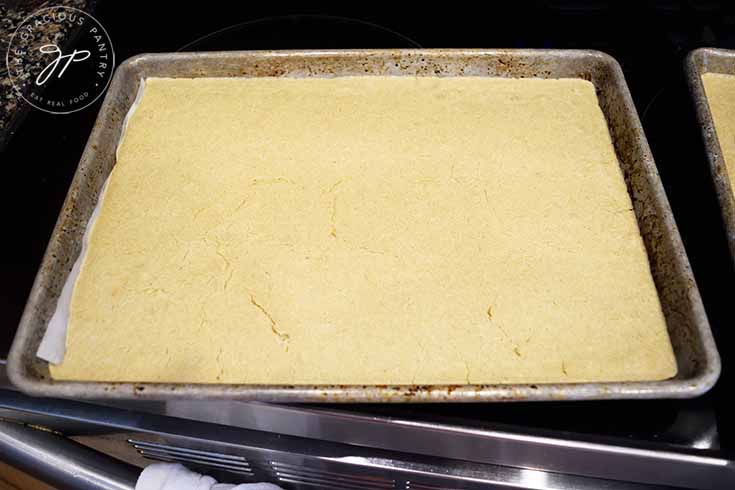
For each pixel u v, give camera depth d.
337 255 0.51
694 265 0.52
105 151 0.55
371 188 0.55
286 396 0.43
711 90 0.60
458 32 0.69
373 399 0.43
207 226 0.53
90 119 0.61
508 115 0.58
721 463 0.43
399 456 0.49
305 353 0.47
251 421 0.49
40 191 0.57
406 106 0.59
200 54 0.59
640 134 0.54
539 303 0.49
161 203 0.54
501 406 0.47
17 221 0.55
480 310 0.49
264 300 0.49
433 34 0.69
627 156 0.55
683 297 0.47
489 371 0.47
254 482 0.58
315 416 0.46
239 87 0.60
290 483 0.57
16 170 0.58
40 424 0.53
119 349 0.48
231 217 0.53
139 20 0.70
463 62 0.60
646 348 0.47
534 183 0.55
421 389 0.43
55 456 0.54
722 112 0.59
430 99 0.60
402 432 0.46
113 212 0.53
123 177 0.55
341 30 0.69
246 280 0.50
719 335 0.49
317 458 0.50
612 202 0.54
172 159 0.56
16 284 0.52
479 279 0.50
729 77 0.61
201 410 0.49
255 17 0.71
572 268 0.51
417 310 0.49
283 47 0.68
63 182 0.57
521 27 0.69
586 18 0.68
